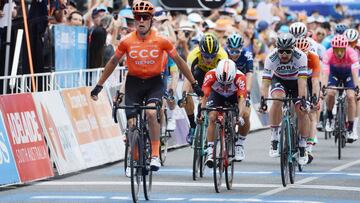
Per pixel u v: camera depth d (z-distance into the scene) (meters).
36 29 25.80
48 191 20.34
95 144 24.94
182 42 32.19
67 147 23.48
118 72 27.42
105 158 25.31
